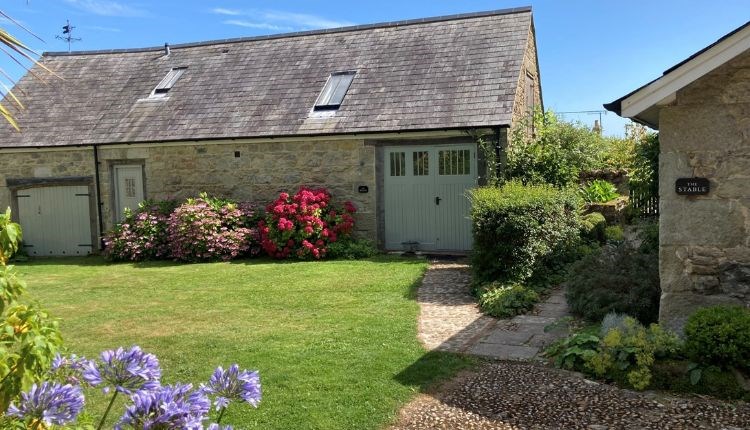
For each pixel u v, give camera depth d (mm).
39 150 14539
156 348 5941
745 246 5176
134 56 16766
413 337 6090
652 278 6406
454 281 9133
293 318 7047
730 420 3979
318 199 12211
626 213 13258
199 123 13555
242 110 13555
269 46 15430
